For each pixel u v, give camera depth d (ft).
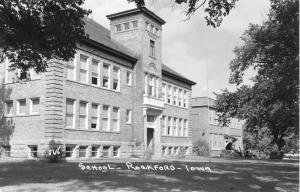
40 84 114.93
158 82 165.17
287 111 146.30
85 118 126.21
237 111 176.04
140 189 51.08
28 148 115.55
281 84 109.60
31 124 115.75
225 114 181.78
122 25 157.69
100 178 63.00
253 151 272.51
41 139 112.88
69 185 53.83
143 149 149.79
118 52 140.67
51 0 55.52
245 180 67.15
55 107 112.98
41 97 114.42
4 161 106.01
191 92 204.74
